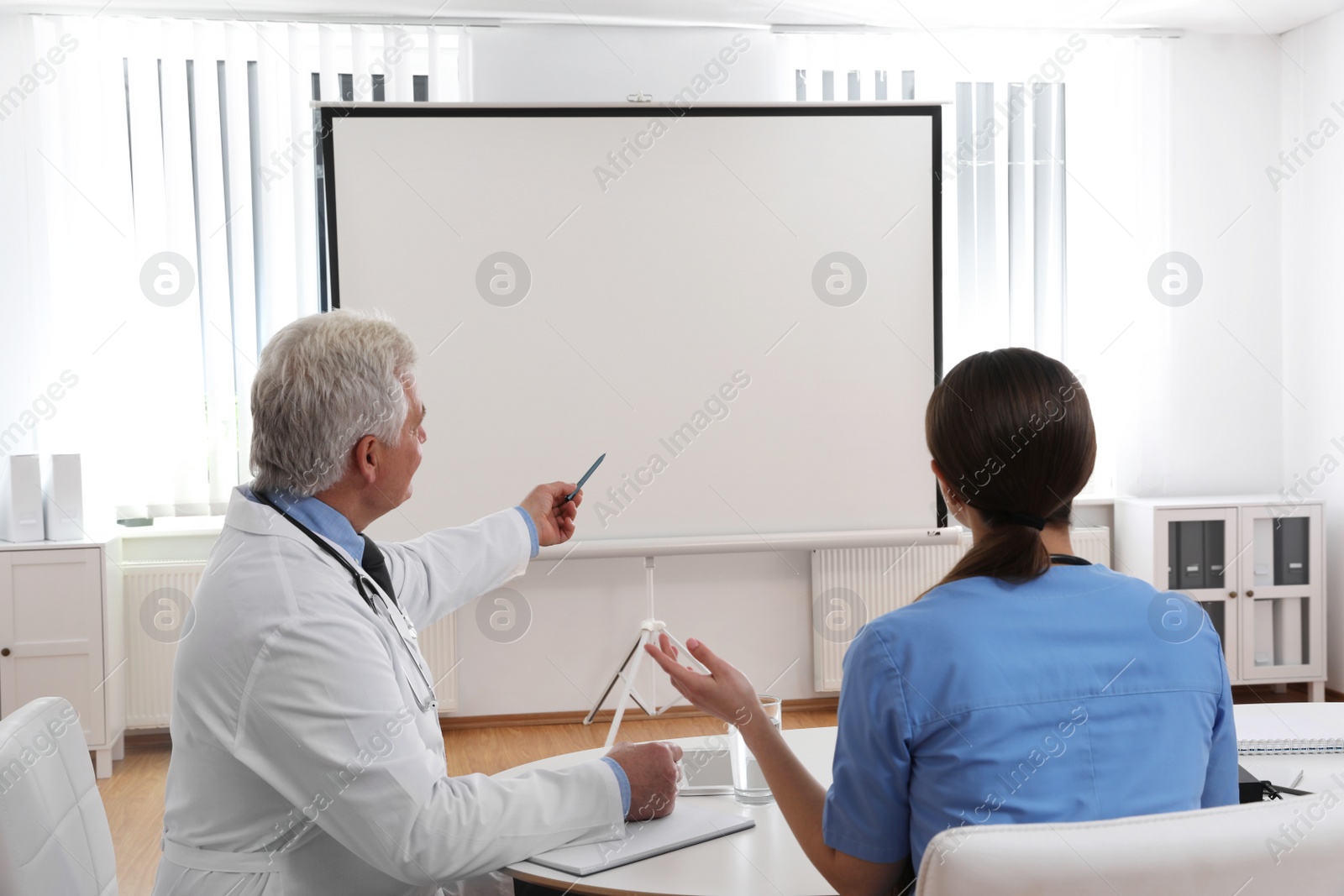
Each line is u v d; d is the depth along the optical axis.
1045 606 1.00
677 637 4.09
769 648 4.14
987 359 1.04
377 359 1.26
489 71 4.09
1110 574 1.06
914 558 4.12
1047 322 4.43
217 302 3.97
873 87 4.25
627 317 3.83
